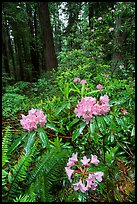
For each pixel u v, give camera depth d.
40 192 1.55
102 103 1.79
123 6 4.65
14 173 1.66
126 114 2.34
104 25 5.50
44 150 2.28
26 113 3.93
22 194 1.67
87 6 7.13
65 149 1.92
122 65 4.88
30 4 10.49
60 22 12.91
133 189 1.72
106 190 1.73
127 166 2.04
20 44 12.47
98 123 1.70
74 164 1.55
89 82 3.62
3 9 6.56
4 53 9.95
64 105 2.12
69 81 3.74
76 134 1.76
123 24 5.14
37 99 4.70
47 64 7.64
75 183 1.51
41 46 12.54
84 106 1.72
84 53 5.15
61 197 1.66
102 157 2.00
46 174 1.60
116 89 3.12
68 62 5.20
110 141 2.20
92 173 1.48
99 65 4.53
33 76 13.28
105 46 5.75
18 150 2.47
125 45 5.80
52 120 2.39
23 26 9.10
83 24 5.95
